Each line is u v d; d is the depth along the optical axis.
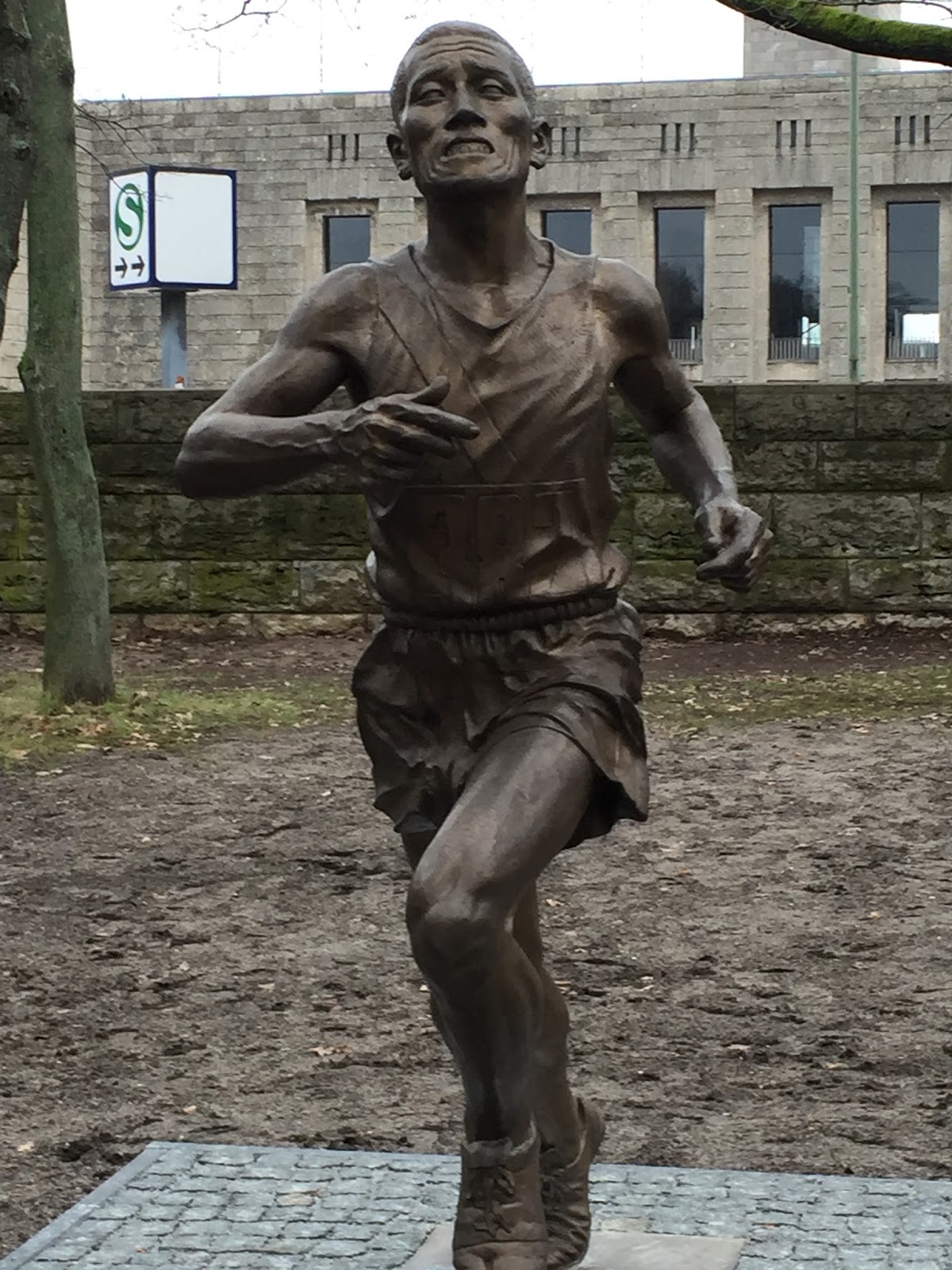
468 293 3.45
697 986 6.96
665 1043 6.30
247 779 10.62
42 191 11.87
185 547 16.58
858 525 15.98
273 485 3.32
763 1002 6.76
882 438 15.90
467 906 3.11
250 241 35.00
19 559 16.56
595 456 3.51
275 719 12.44
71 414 12.20
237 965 7.30
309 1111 5.70
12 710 12.06
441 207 3.42
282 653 15.74
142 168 21.41
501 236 3.45
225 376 35.16
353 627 16.52
